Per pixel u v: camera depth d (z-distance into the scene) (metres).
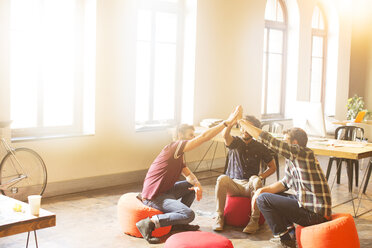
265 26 8.84
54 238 4.07
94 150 5.91
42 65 5.59
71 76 5.89
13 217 2.95
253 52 7.98
